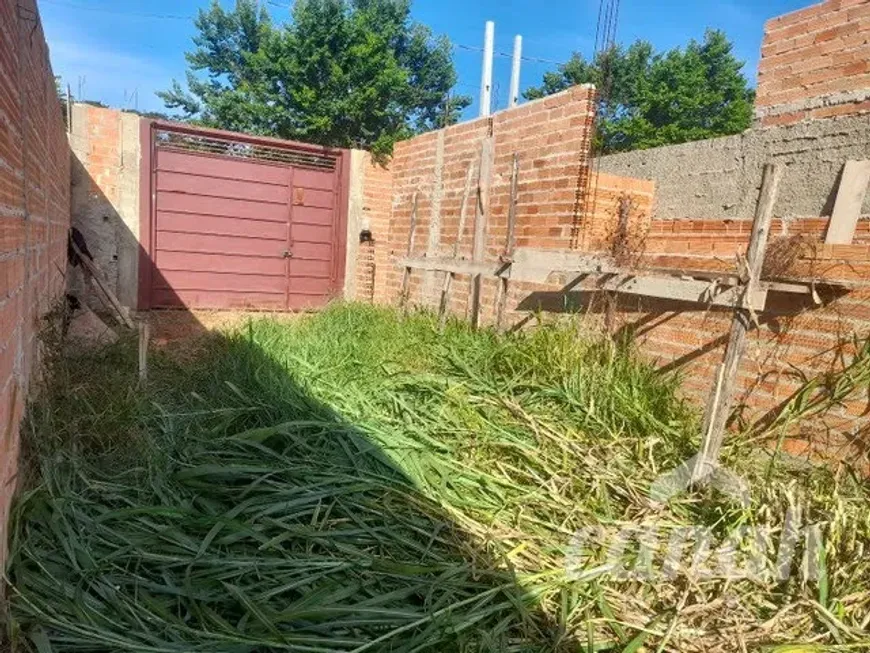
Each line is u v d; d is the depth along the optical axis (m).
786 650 1.73
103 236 7.18
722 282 2.82
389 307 6.15
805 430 2.88
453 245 5.75
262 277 8.35
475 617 1.73
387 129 16.09
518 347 3.89
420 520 2.27
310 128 15.26
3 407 1.77
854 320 2.74
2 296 1.75
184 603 1.77
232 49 18.05
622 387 3.28
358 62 15.08
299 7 14.95
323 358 4.21
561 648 1.73
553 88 23.14
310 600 1.74
